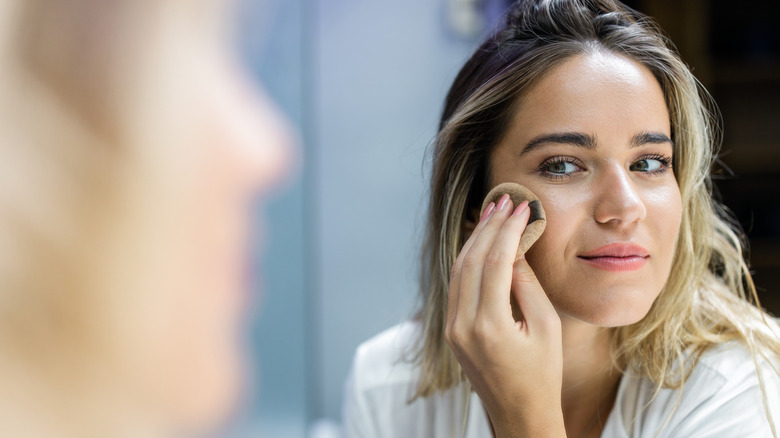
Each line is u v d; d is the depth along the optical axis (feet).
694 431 2.29
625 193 2.14
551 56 2.24
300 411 3.73
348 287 4.86
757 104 6.95
